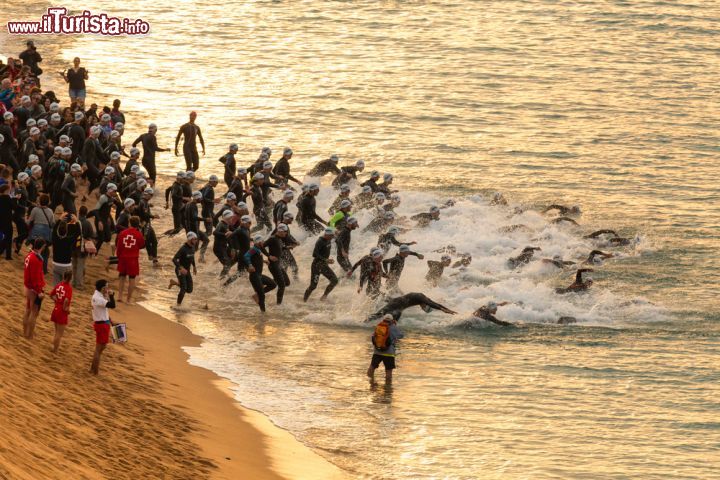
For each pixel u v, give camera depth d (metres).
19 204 72.88
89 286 74.19
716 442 57.31
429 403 61.50
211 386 60.81
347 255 82.38
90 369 55.75
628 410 61.41
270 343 70.19
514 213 100.06
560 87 163.38
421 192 109.19
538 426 58.81
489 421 59.28
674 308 79.88
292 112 144.38
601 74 172.75
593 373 67.19
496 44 195.38
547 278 86.06
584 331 74.94
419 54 185.75
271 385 62.56
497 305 75.94
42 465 38.75
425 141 131.75
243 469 48.75
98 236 76.62
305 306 78.25
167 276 82.88
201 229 95.12
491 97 156.38
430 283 82.19
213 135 130.88
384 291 78.44
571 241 94.50
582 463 54.31
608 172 120.25
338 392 62.44
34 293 55.56
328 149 126.56
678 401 62.94
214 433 53.00
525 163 123.00
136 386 56.31
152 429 50.31
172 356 64.88
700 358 70.06
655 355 70.56
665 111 149.88
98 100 144.88
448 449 55.28
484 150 128.25
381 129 136.88
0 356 50.91
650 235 97.88
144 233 83.12
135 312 72.25
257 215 91.69
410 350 70.44
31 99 98.38
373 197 97.75
